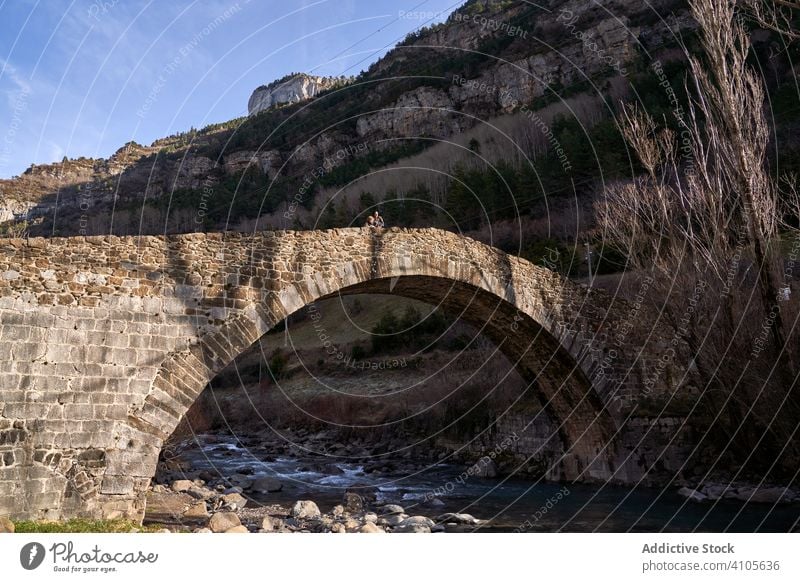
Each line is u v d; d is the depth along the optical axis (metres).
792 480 18.66
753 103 20.66
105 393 13.15
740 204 21.45
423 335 45.84
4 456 11.91
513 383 30.00
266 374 49.44
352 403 39.91
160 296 14.26
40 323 12.77
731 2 20.55
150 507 16.80
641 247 24.11
